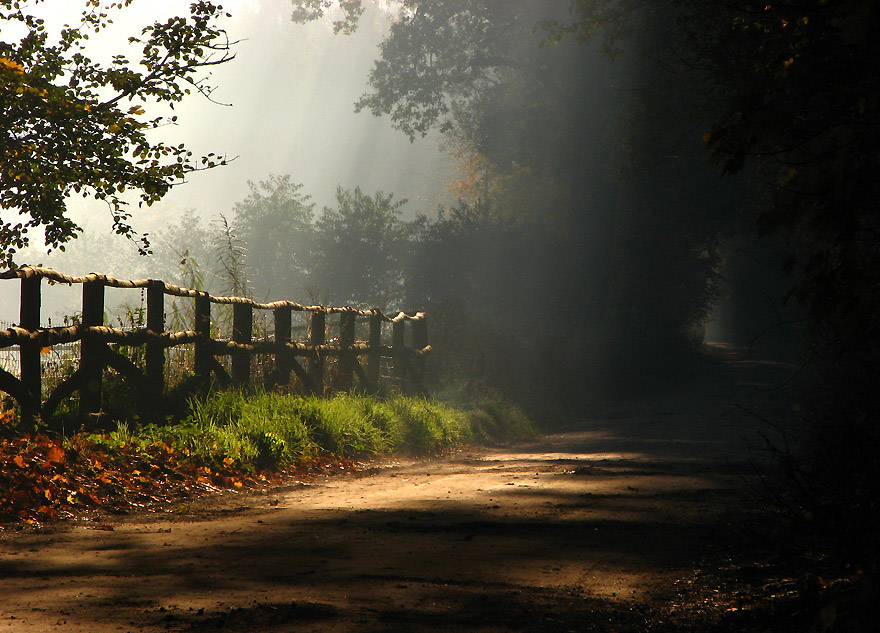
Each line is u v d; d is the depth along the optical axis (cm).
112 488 1977
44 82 2530
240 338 3186
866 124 804
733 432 4162
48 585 1177
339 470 2719
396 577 1257
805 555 1299
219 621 988
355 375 4097
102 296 2472
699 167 8706
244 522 1741
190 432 2448
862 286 830
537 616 1066
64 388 2325
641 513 1877
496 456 3434
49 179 2636
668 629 1038
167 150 2692
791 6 902
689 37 3228
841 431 1186
